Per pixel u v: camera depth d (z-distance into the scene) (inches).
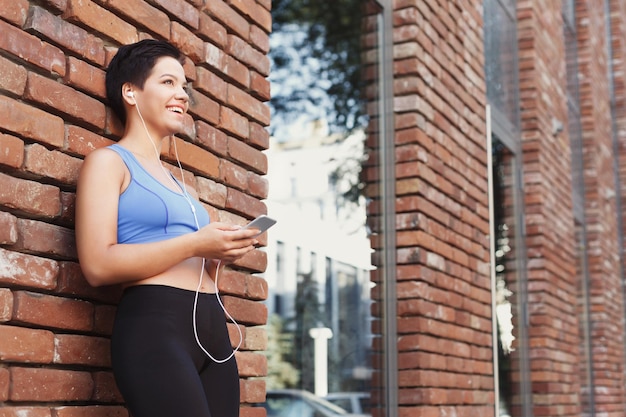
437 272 197.2
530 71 286.7
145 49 96.9
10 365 86.0
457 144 217.6
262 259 131.9
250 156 131.0
